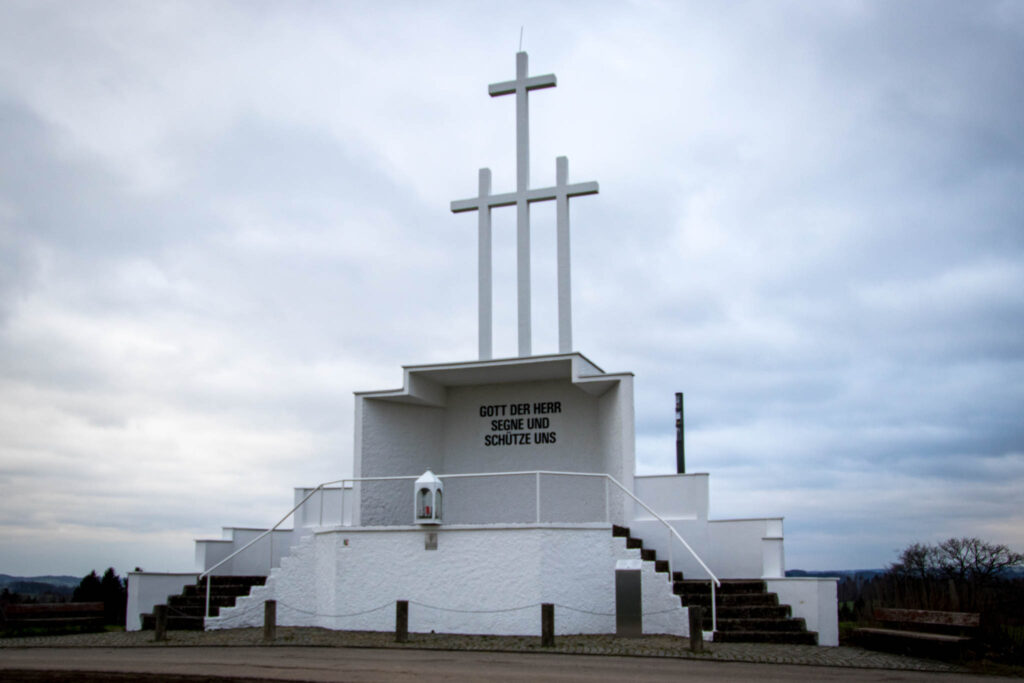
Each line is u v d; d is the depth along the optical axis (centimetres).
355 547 1889
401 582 1844
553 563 1773
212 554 2156
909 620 1598
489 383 2309
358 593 1869
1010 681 1203
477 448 2303
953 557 3862
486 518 2122
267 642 1603
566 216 2164
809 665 1324
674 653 1418
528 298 2152
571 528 1806
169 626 1927
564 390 2262
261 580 2108
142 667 1305
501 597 1770
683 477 1986
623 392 2025
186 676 1216
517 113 2256
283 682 1154
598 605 1800
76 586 2903
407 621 1641
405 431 2250
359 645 1552
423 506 1839
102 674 1248
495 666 1282
